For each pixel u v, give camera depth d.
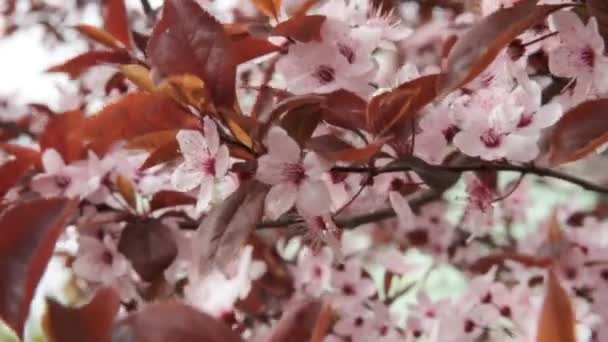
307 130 0.34
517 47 0.35
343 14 0.36
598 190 0.36
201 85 0.33
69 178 0.40
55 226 0.27
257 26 0.37
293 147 0.33
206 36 0.33
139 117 0.34
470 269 0.45
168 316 0.24
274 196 0.33
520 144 0.34
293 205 0.35
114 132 0.35
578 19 0.33
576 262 0.42
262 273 0.44
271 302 0.45
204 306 0.39
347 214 0.42
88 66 0.38
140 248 0.39
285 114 0.34
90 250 0.40
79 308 0.24
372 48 0.35
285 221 0.38
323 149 0.34
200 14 0.33
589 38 0.33
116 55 0.38
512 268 0.43
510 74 0.35
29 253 0.27
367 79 0.35
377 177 0.38
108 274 0.40
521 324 0.40
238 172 0.34
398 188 0.38
